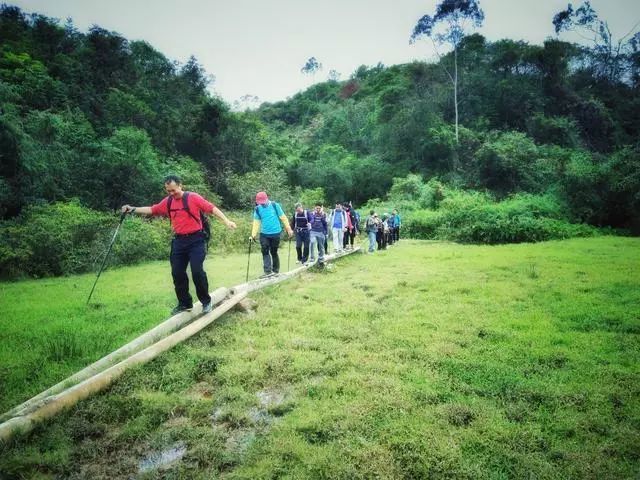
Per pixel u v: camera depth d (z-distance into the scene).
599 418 3.12
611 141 38.62
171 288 8.89
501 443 2.88
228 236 17.80
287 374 4.02
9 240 11.98
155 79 36.50
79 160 20.84
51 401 3.25
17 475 2.64
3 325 5.86
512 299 6.90
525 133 35.03
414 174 38.69
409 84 48.03
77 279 10.93
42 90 24.31
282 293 7.64
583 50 47.00
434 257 13.22
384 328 5.46
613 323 5.46
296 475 2.58
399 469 2.63
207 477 2.60
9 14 31.98
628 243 15.45
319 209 11.14
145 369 4.15
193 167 29.50
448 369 4.08
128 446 2.97
